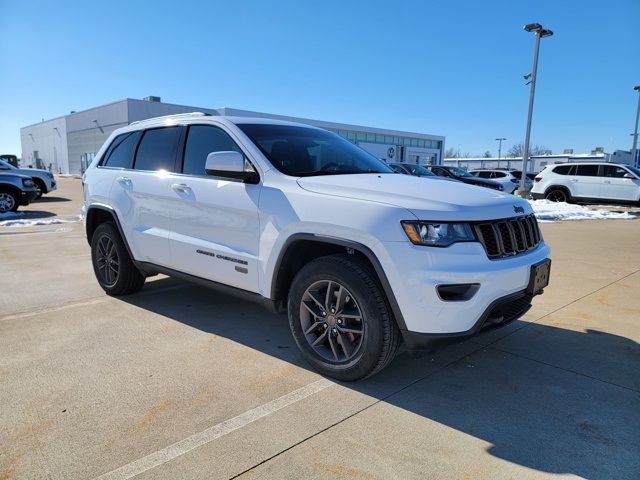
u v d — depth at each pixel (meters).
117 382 3.12
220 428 2.60
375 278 2.92
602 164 17.92
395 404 2.89
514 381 3.22
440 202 2.88
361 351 2.98
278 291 3.40
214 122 3.97
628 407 2.90
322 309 3.19
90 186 5.09
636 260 7.34
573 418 2.76
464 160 69.88
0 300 4.92
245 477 2.21
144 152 4.59
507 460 2.37
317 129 4.48
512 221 3.15
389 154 53.62
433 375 3.30
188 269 4.02
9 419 2.67
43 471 2.24
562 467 2.32
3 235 9.41
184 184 3.98
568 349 3.79
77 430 2.57
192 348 3.70
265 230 3.37
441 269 2.72
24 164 82.12
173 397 2.93
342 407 2.84
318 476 2.23
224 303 4.85
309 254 3.47
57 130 62.84
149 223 4.36
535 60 21.02
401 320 2.80
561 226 11.99
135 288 5.02
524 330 4.22
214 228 3.75
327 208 3.05
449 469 2.29
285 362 3.46
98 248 5.09
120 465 2.29
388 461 2.34
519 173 30.42
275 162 3.57
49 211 14.27
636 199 17.02
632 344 3.91
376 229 2.82
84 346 3.71
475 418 2.75
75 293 5.20
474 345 3.86
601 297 5.26
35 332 4.00
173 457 2.35
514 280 2.96
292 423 2.66
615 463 2.35
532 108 21.36
